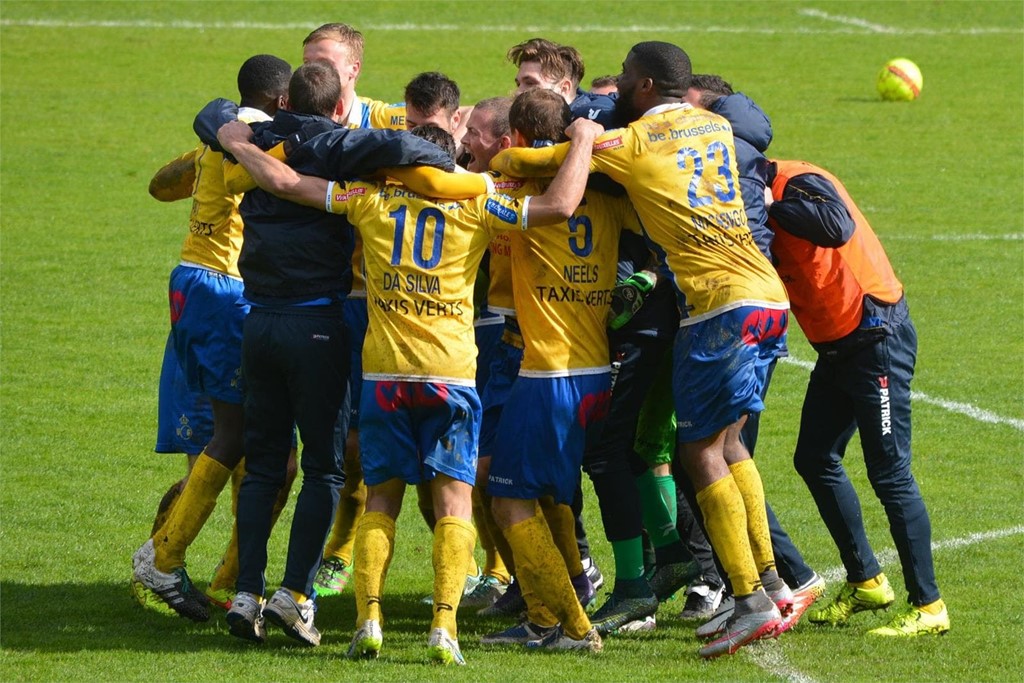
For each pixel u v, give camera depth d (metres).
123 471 31.11
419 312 19.67
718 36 101.81
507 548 23.14
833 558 26.08
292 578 20.16
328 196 19.89
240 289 23.41
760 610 19.73
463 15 106.19
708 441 20.11
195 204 23.58
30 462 31.44
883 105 82.06
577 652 20.41
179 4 107.12
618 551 21.55
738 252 19.91
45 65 86.81
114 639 20.95
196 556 26.58
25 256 51.09
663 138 20.05
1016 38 103.00
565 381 20.23
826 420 22.20
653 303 21.44
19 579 24.34
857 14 111.31
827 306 21.14
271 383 20.70
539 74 24.02
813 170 21.30
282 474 21.20
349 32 24.62
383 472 19.92
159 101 78.88
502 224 19.70
